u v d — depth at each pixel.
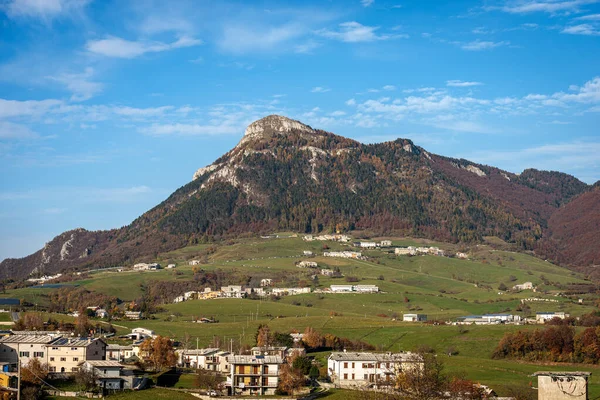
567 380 113.62
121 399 184.38
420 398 143.75
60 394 185.62
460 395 164.38
